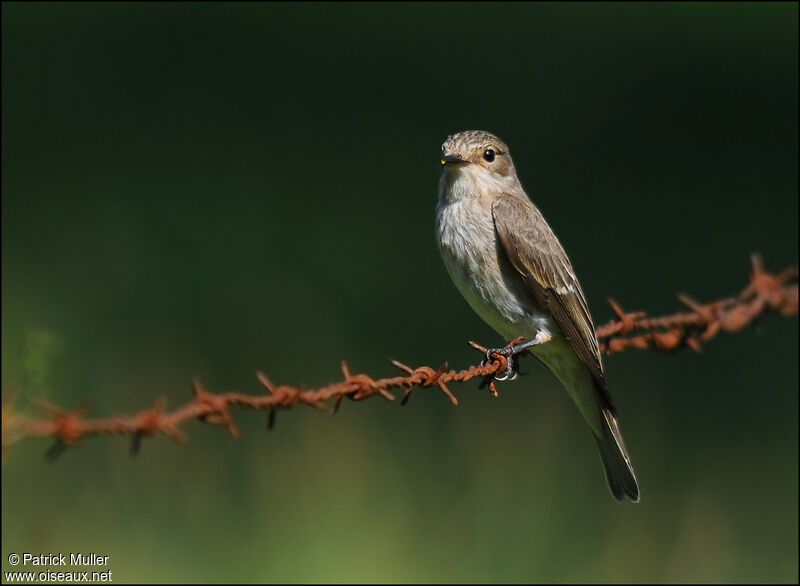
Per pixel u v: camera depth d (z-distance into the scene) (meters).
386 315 14.74
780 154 20.47
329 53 23.20
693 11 25.44
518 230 8.70
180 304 14.56
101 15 23.67
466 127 20.86
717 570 10.07
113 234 16.58
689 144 20.67
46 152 18.94
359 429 10.66
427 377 6.85
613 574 9.88
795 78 22.83
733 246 17.64
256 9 24.25
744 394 13.48
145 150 19.25
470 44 23.44
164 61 22.27
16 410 6.86
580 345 8.57
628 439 12.16
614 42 23.69
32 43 22.42
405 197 18.36
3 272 15.03
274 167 18.94
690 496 10.98
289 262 16.02
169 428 5.57
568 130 20.83
